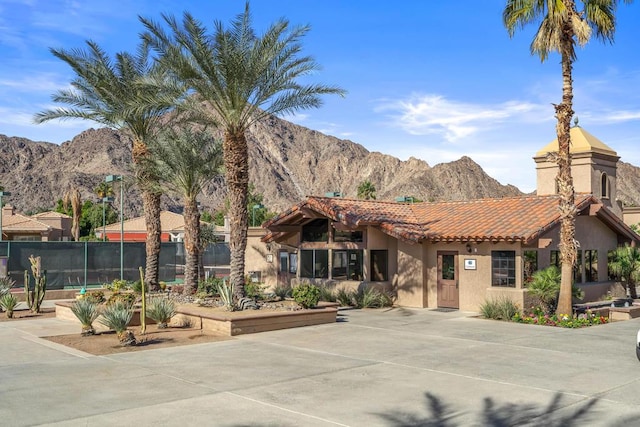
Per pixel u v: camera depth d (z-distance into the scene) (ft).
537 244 72.49
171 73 75.36
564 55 66.49
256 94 68.59
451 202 94.79
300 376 40.34
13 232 172.45
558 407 32.91
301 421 30.32
